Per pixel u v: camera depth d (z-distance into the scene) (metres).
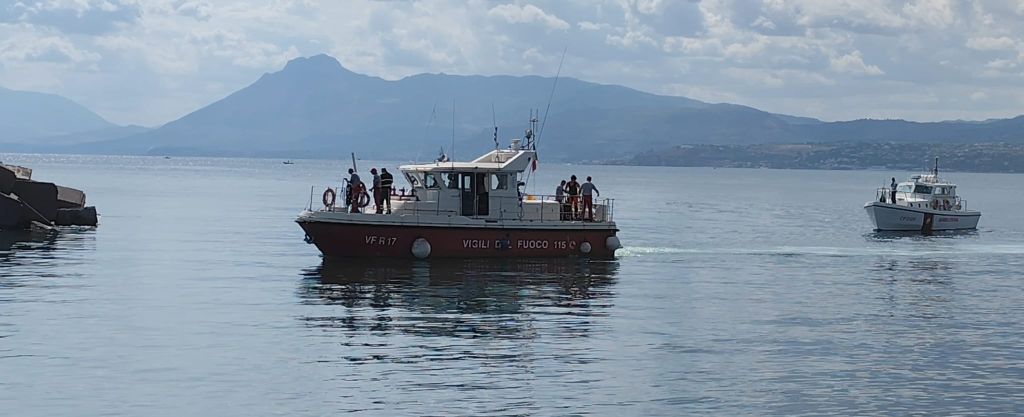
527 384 27.75
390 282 45.88
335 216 51.06
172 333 33.66
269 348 31.53
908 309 41.62
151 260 54.50
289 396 26.28
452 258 52.72
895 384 28.53
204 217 93.69
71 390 26.56
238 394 26.42
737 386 28.02
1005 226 105.69
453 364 29.78
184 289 43.56
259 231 76.88
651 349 32.47
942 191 94.81
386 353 31.05
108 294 41.72
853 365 30.72
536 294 43.31
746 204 156.00
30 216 71.50
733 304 42.16
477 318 37.31
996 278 53.25
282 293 42.56
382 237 51.78
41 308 37.88
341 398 26.14
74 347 31.28
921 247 74.25
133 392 26.50
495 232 53.09
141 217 91.06
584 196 55.69
